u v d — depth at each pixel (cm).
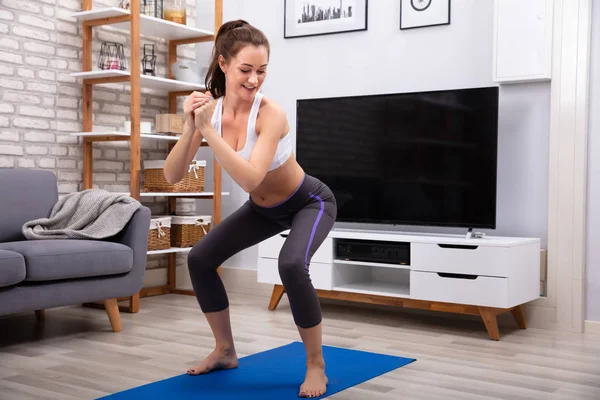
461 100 387
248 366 283
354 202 423
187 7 513
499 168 396
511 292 346
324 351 314
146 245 368
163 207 503
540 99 383
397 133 407
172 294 488
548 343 340
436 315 412
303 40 470
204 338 341
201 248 262
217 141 219
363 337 349
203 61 522
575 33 367
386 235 388
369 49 442
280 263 237
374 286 408
